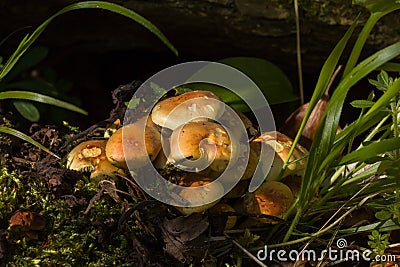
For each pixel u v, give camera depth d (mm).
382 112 535
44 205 527
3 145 565
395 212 520
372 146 496
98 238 516
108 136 567
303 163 554
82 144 550
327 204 561
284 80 687
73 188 536
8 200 525
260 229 548
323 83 501
